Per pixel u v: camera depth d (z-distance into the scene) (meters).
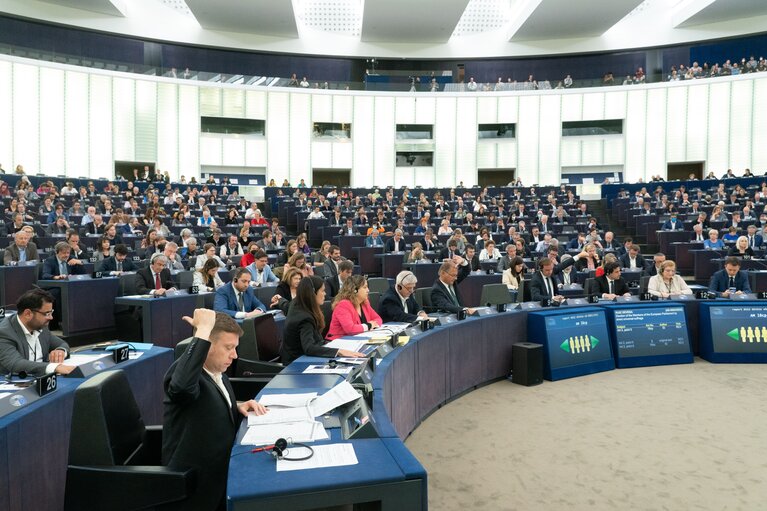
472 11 26.55
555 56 26.92
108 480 2.20
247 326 4.38
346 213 16.97
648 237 15.43
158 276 7.39
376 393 2.90
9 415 2.55
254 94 24.73
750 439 4.16
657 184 20.80
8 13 20.59
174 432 2.34
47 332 3.94
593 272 9.53
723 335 6.72
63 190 15.45
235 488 1.71
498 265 10.16
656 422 4.55
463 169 26.25
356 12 26.06
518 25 24.42
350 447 2.04
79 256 9.31
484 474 3.56
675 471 3.59
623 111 25.11
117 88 22.16
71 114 21.09
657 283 7.49
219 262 9.20
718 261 11.15
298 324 3.98
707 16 23.77
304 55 26.38
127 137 22.41
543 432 4.32
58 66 20.78
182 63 24.97
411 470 1.83
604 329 6.40
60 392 2.95
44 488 2.74
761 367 6.47
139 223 13.50
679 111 24.36
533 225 15.62
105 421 2.27
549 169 25.86
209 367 2.46
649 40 25.48
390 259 12.10
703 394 5.35
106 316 7.46
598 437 4.21
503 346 5.93
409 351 4.23
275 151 25.11
